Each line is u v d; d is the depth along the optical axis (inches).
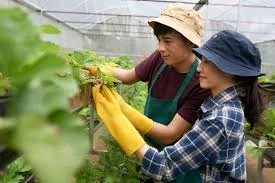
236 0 344.2
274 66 436.1
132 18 482.9
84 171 74.1
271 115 125.3
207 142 64.1
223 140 64.6
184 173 66.6
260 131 138.9
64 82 18.2
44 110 16.1
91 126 136.8
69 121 16.0
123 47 532.1
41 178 13.1
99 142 159.9
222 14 395.9
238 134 65.9
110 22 490.3
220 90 68.7
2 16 17.6
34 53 18.4
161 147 87.0
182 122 78.4
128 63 234.1
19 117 15.4
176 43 78.5
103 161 87.0
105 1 386.6
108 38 530.0
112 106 62.6
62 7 363.3
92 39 530.0
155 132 75.3
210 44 67.5
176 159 64.7
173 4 81.6
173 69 86.4
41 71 17.9
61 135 15.2
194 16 77.6
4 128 14.6
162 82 88.4
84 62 70.7
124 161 88.4
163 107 86.5
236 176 69.5
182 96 81.7
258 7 347.9
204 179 69.9
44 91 17.0
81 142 15.1
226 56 65.4
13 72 17.9
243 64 65.4
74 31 503.2
